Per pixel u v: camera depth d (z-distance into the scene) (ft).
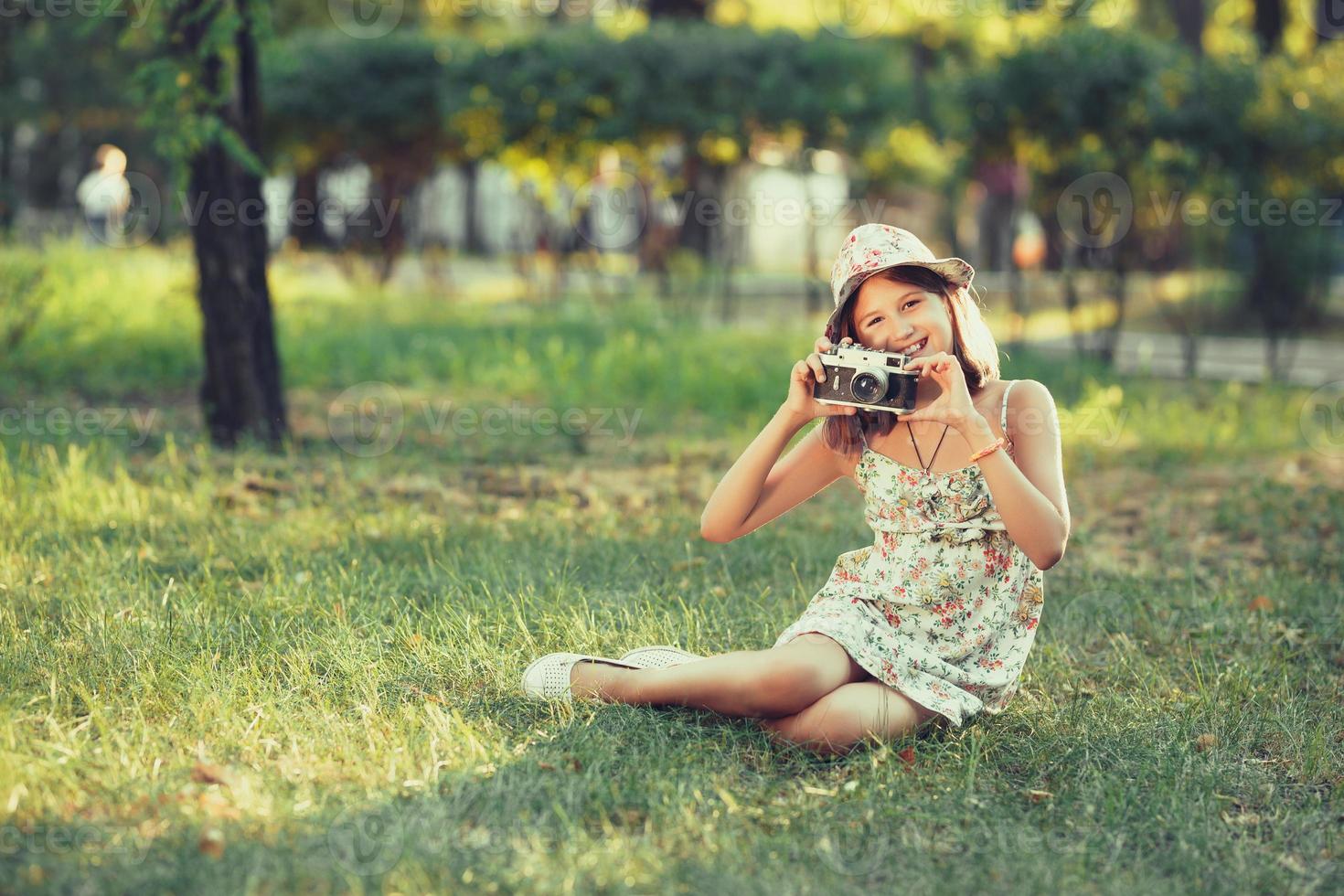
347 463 21.36
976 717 10.63
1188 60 37.76
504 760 9.35
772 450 10.60
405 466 21.38
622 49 42.75
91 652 11.23
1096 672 12.49
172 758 9.27
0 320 30.19
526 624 12.32
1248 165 36.88
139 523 16.05
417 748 9.47
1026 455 10.43
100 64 58.49
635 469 22.35
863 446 10.57
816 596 10.98
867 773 9.48
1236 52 38.65
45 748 9.12
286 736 9.72
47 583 13.35
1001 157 38.81
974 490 10.25
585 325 40.27
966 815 8.89
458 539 15.99
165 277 39.06
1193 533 18.89
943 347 10.29
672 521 17.58
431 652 11.59
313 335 35.47
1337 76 37.96
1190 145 36.63
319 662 11.30
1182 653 13.14
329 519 16.98
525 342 35.53
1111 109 36.70
